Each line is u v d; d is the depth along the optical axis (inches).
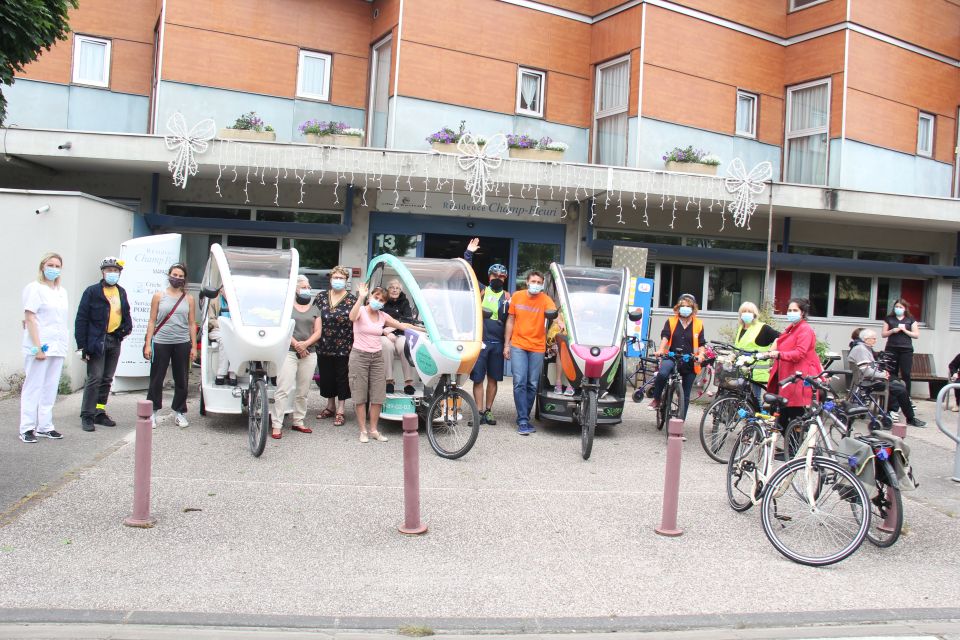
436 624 189.0
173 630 181.8
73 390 444.8
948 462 387.2
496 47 589.6
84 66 570.3
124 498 268.8
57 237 441.7
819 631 194.7
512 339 397.1
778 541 244.5
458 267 381.4
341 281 381.7
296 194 569.0
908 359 528.7
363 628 186.4
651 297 533.3
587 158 621.3
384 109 585.6
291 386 361.1
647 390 432.8
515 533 254.2
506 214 590.9
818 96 631.2
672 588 215.9
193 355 373.1
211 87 556.4
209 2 556.1
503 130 592.1
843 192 583.8
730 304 636.7
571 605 202.5
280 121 575.8
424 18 566.6
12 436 338.6
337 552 232.2
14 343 442.9
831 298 663.8
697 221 614.9
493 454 351.6
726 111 616.7
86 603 191.8
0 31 342.0
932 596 217.8
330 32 591.2
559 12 611.5
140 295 456.8
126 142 495.2
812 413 279.3
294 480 297.7
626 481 319.3
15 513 249.6
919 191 658.2
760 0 633.6
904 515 296.0
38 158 505.0
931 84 664.4
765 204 573.6
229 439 352.2
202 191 562.6
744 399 353.4
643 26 577.3
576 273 409.1
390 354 382.6
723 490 312.8
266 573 215.0
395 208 575.2
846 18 611.5
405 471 249.1
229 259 356.8
